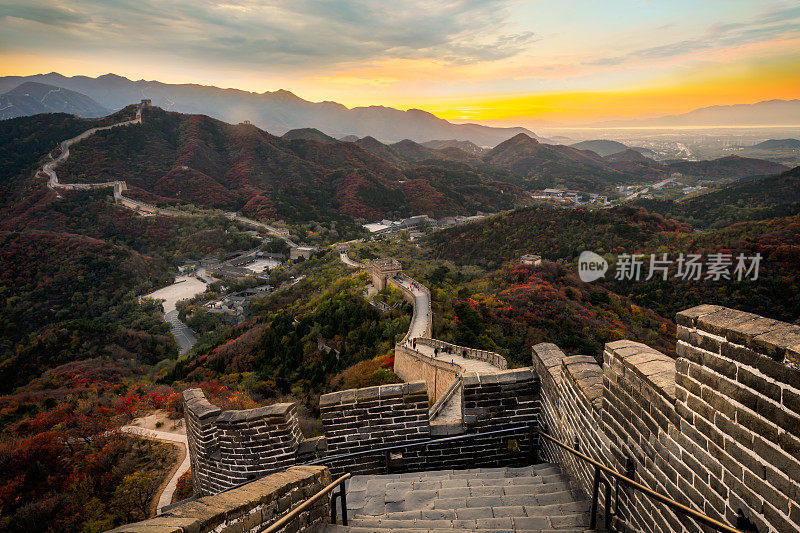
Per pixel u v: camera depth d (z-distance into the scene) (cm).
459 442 662
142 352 6275
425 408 646
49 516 1598
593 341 3678
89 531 1472
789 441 240
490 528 439
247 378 3506
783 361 243
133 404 2403
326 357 3641
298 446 655
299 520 412
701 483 316
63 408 2503
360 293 4862
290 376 3556
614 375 442
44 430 2262
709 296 4138
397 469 657
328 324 4169
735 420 283
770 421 254
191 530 273
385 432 648
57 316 8331
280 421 641
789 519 240
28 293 8706
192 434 785
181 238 12738
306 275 9375
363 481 591
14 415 3072
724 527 266
